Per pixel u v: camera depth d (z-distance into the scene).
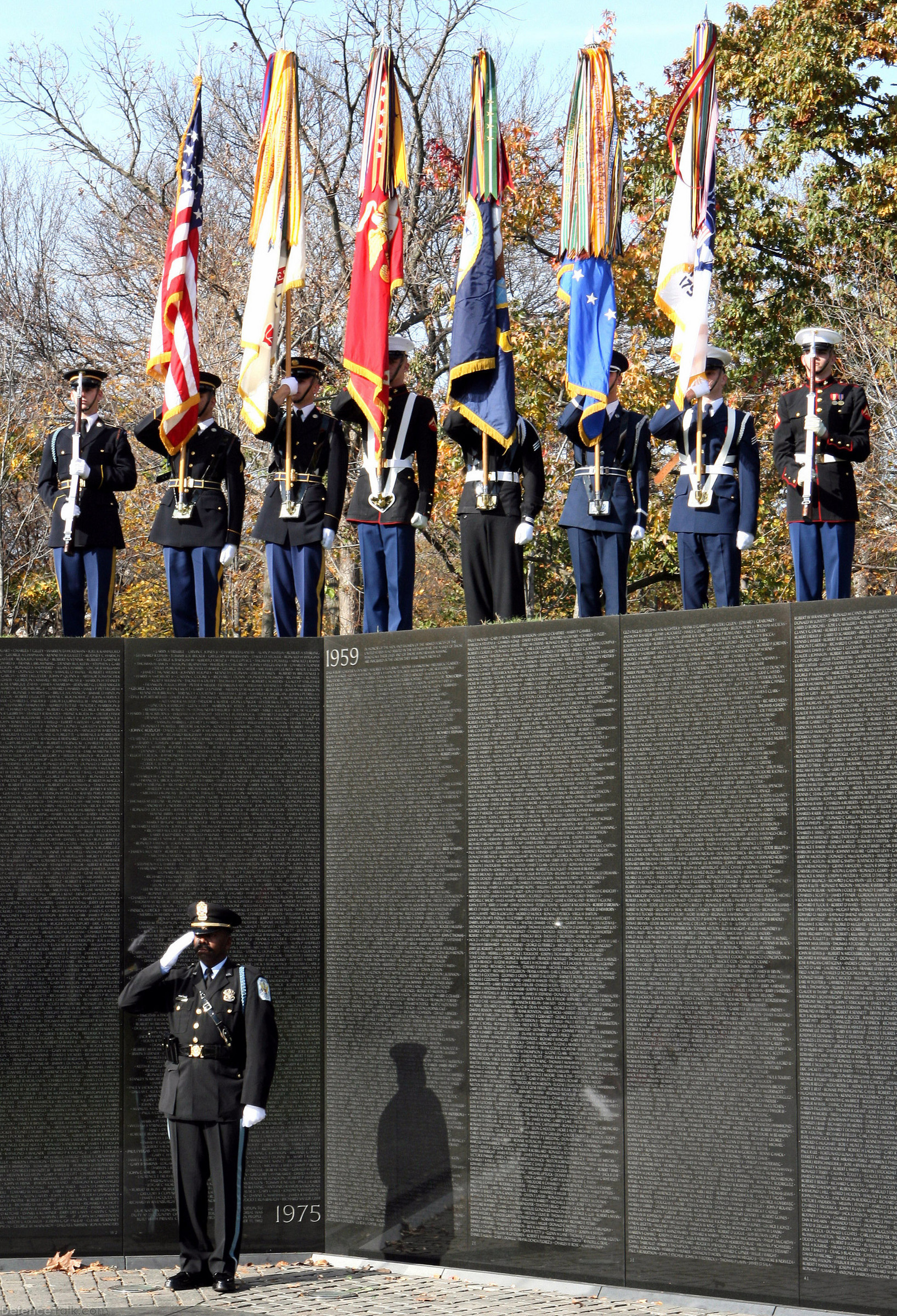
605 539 11.23
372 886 10.37
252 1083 9.55
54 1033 10.23
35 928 10.30
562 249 11.45
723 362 11.21
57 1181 10.13
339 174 30.27
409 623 11.67
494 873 9.98
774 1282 8.87
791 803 9.03
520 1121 9.76
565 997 9.68
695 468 10.99
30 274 33.28
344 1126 10.32
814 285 24.14
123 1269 9.96
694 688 9.38
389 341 11.64
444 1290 9.43
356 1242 10.20
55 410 27.77
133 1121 10.18
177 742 10.48
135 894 10.38
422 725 10.27
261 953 10.43
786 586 21.45
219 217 29.98
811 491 10.59
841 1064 8.78
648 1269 9.27
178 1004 9.80
